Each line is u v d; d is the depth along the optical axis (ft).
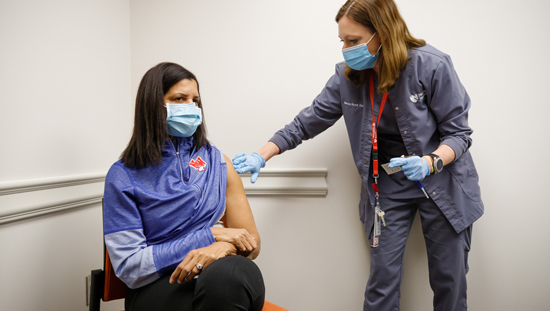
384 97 4.21
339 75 4.63
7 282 3.65
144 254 3.01
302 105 5.51
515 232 5.23
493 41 5.16
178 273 2.84
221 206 3.59
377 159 4.45
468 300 5.35
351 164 5.50
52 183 4.08
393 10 3.87
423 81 4.01
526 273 5.23
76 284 4.60
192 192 3.40
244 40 5.58
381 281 4.69
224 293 2.55
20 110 3.78
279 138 4.92
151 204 3.30
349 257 5.55
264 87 5.57
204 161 3.74
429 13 5.25
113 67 5.35
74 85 4.54
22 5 3.80
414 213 4.87
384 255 4.69
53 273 4.23
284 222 5.61
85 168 4.74
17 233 3.75
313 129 5.01
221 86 5.64
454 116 4.08
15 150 3.72
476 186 4.39
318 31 5.47
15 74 3.73
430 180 4.25
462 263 4.39
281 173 5.52
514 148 5.19
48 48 4.14
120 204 3.24
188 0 5.64
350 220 5.54
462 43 5.22
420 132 4.13
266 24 5.55
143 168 3.47
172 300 2.87
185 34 5.66
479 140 5.24
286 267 5.63
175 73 3.53
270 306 3.46
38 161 4.00
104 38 5.14
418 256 5.38
